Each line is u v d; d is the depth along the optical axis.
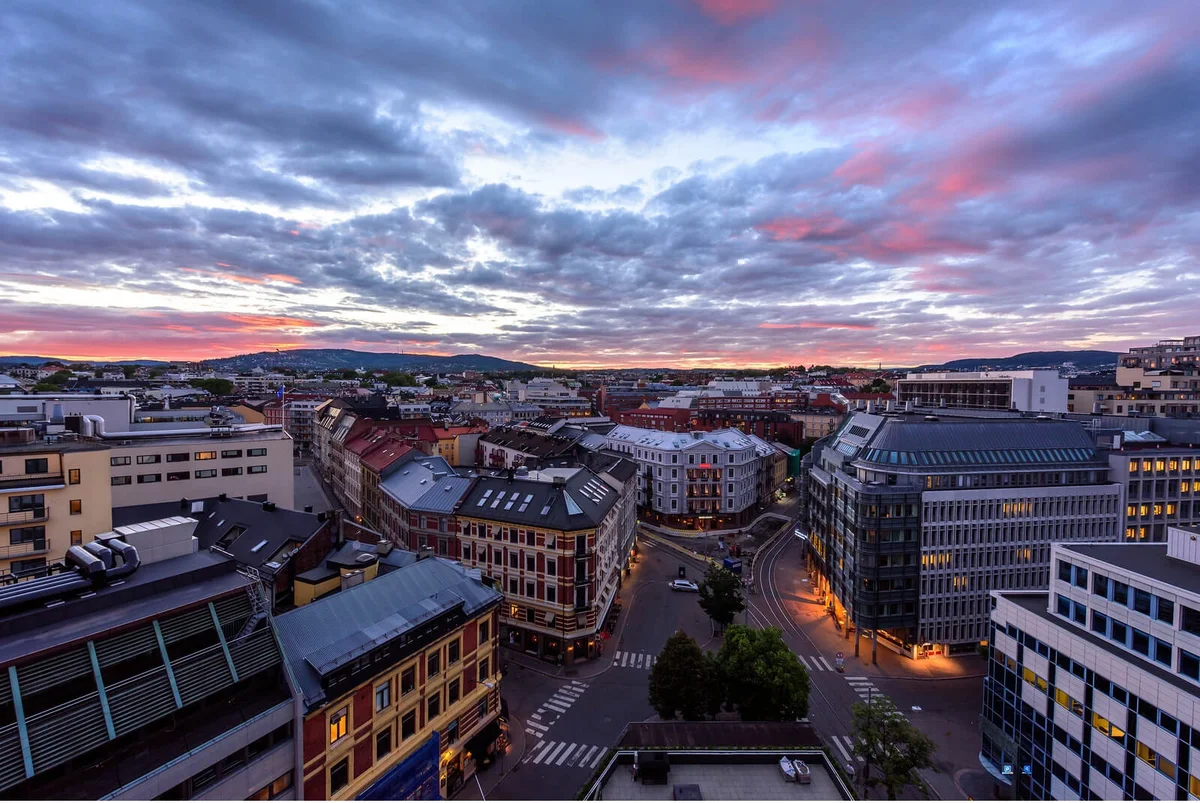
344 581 49.72
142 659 32.56
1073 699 47.28
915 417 101.81
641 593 98.12
